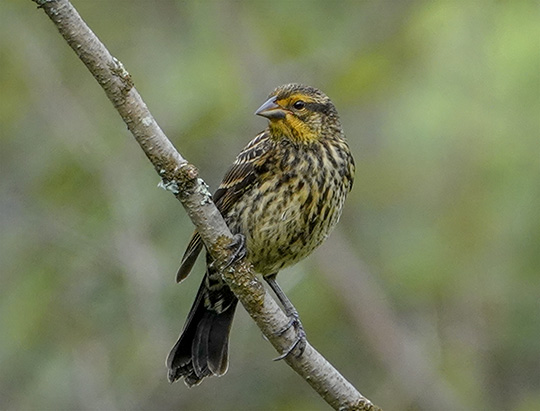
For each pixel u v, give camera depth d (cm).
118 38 1423
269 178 898
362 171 1376
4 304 1305
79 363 1246
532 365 1345
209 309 917
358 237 1390
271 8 1445
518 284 1327
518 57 1302
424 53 1384
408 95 1341
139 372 1252
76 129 1316
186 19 1429
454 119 1313
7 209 1334
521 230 1309
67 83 1397
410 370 1353
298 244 915
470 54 1346
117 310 1291
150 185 1306
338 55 1406
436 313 1373
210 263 892
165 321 1249
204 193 769
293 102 909
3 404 1252
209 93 1338
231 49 1389
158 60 1399
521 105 1309
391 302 1380
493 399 1346
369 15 1430
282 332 800
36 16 1395
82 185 1329
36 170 1346
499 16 1344
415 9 1408
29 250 1320
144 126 738
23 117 1364
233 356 1315
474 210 1320
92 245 1276
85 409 1218
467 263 1320
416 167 1350
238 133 1358
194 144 1348
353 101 1390
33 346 1284
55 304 1297
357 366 1370
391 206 1376
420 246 1327
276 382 1312
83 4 1434
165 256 1279
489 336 1355
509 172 1309
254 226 903
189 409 1286
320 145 912
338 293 1369
